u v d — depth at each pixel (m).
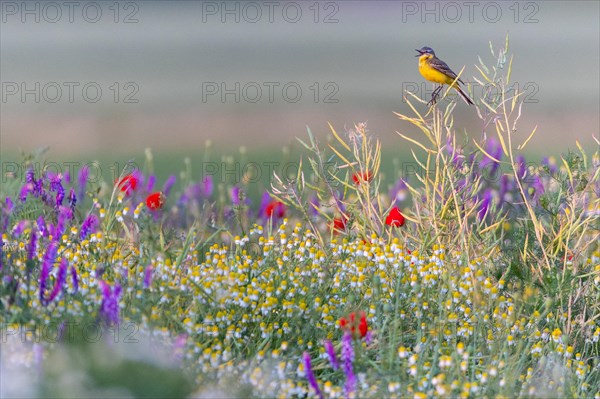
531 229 11.92
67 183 12.53
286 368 8.78
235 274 9.77
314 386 8.22
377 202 12.78
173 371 7.68
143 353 7.69
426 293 10.54
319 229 12.89
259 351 9.06
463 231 11.64
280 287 10.01
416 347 9.20
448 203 11.89
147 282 8.84
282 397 8.23
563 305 11.38
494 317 10.41
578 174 11.72
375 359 9.53
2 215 10.09
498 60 11.78
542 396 8.88
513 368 9.38
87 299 9.10
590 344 10.95
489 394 8.75
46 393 6.97
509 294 11.28
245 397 8.23
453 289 10.35
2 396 6.91
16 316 8.45
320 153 12.45
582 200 11.50
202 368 8.35
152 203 11.99
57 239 10.38
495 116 11.92
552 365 9.57
